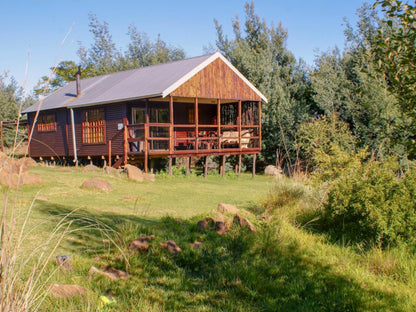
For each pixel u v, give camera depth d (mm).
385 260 6453
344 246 7219
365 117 19750
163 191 14023
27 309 3270
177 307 4559
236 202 11984
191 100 21984
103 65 43875
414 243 6926
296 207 9211
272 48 29203
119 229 6867
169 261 5848
